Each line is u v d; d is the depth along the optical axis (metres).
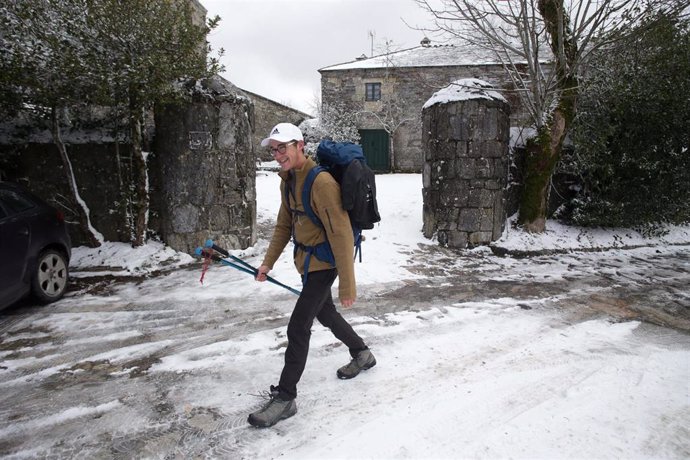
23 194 4.07
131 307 4.02
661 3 5.58
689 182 6.59
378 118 17.67
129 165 5.62
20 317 3.79
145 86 4.67
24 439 2.16
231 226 5.74
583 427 2.19
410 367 2.84
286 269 5.11
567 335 3.37
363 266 5.27
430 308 3.97
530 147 6.44
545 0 5.93
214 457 2.00
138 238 5.60
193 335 3.40
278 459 1.98
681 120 6.27
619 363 2.89
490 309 3.95
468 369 2.81
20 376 2.80
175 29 4.96
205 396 2.53
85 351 3.15
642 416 2.28
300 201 2.18
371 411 2.35
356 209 2.08
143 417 2.33
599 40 6.05
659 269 5.41
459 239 6.28
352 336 2.67
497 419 2.26
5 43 4.43
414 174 15.96
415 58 18.31
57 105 4.93
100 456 2.03
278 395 2.26
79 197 5.61
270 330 3.48
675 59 6.16
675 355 3.02
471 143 6.05
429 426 2.20
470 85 6.26
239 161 5.70
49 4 4.43
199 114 5.41
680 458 1.96
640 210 6.73
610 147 6.78
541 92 6.31
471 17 5.88
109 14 4.39
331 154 2.15
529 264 5.59
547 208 6.75
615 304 4.10
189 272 5.11
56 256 4.22
